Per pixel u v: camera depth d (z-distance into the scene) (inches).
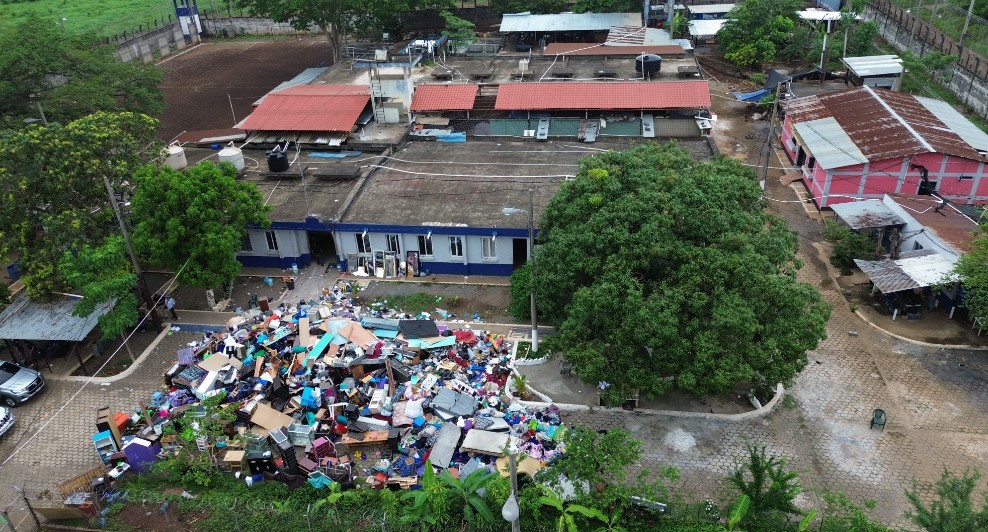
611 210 1278.3
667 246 1195.3
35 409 1343.5
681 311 1160.8
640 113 2228.1
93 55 2148.1
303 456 1190.9
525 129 2187.5
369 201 1797.5
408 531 1019.3
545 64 2623.0
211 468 1148.5
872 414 1248.8
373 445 1200.2
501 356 1412.4
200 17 4018.2
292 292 1684.3
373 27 3115.2
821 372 1357.0
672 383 1192.8
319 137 2145.7
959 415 1238.3
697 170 1369.3
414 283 1711.4
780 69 3009.4
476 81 2466.8
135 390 1382.9
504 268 1716.3
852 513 983.0
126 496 1127.0
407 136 2171.5
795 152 2177.7
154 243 1454.2
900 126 1936.5
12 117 1951.3
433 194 1817.2
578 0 3469.5
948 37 2827.3
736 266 1155.9
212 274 1507.1
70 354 1499.8
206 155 2117.4
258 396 1284.4
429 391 1289.4
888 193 1844.2
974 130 2023.9
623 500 995.9
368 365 1342.3
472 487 1021.8
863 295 1584.6
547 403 1285.7
